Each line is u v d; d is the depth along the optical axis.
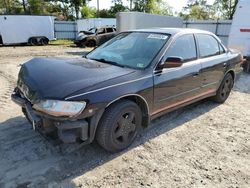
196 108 5.23
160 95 3.68
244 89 7.08
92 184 2.76
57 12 44.84
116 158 3.26
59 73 3.13
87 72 3.18
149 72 3.48
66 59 3.89
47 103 2.74
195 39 4.46
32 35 20.95
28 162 3.09
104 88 2.97
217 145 3.72
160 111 3.81
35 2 41.41
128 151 3.44
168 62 3.52
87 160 3.19
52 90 2.81
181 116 4.75
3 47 18.67
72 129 2.88
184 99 4.23
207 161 3.29
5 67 9.14
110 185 2.76
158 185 2.79
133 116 3.41
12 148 3.37
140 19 14.19
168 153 3.44
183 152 3.48
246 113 5.07
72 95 2.74
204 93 4.77
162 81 3.63
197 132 4.12
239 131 4.23
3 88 6.16
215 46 5.04
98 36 20.39
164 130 4.12
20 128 3.94
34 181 2.77
